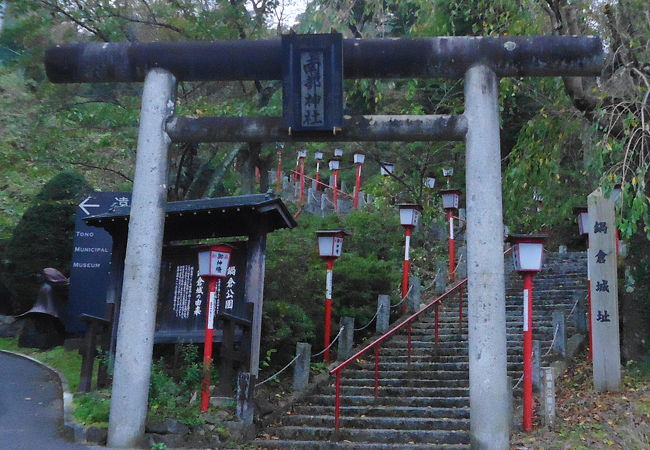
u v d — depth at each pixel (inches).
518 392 415.2
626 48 411.2
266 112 601.9
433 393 424.2
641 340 437.1
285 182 1194.6
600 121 407.8
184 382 389.7
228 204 433.4
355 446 340.8
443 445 339.6
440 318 585.9
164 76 368.8
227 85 694.5
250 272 430.0
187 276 452.4
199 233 460.1
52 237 601.3
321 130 351.3
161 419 342.0
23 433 341.4
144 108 365.7
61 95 624.1
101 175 851.4
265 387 448.1
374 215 835.4
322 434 366.0
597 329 413.1
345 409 399.5
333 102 349.4
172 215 444.5
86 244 553.0
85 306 541.3
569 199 528.1
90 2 604.7
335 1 550.0
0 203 820.6
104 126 657.6
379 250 781.3
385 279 603.5
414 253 815.1
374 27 618.8
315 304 544.7
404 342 524.7
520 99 810.8
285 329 475.8
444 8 547.5
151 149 360.5
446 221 870.4
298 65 351.9
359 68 358.9
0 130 743.1
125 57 366.9
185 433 340.8
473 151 342.3
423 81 711.1
